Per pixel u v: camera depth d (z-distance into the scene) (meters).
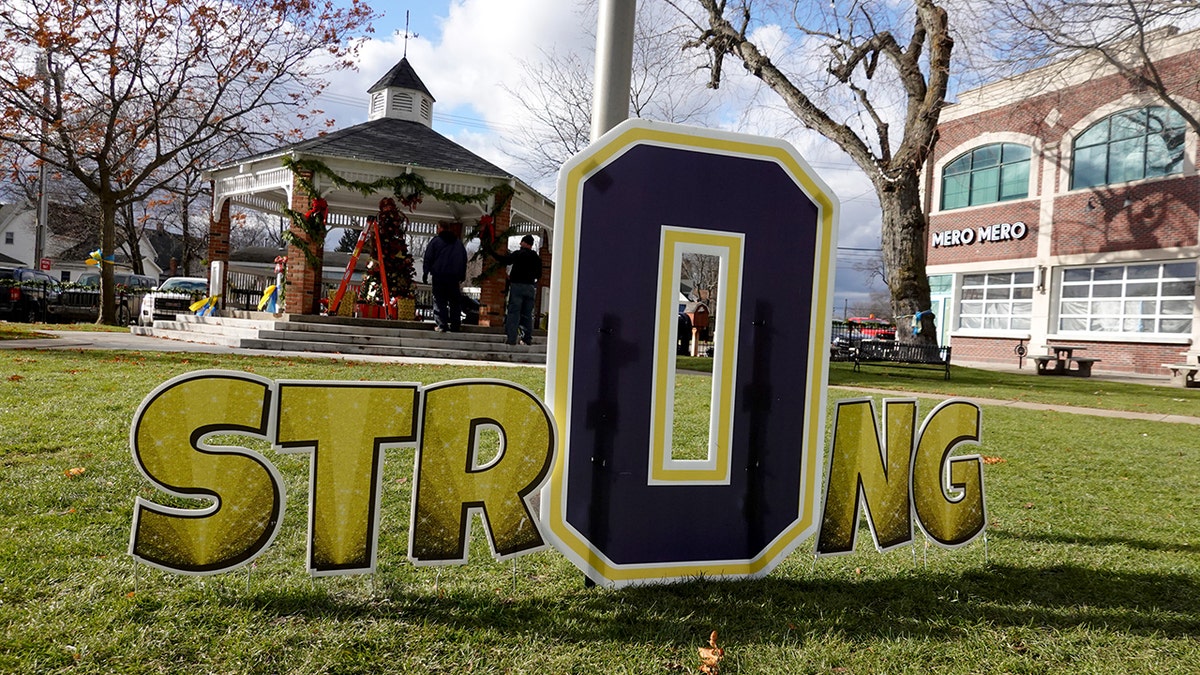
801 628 2.54
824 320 3.08
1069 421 8.83
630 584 2.83
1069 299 25.78
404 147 17.12
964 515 3.33
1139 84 21.11
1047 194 26.11
